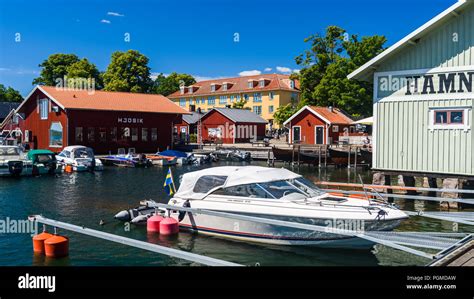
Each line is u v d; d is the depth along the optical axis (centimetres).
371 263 1045
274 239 1170
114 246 1176
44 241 1104
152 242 1215
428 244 1046
